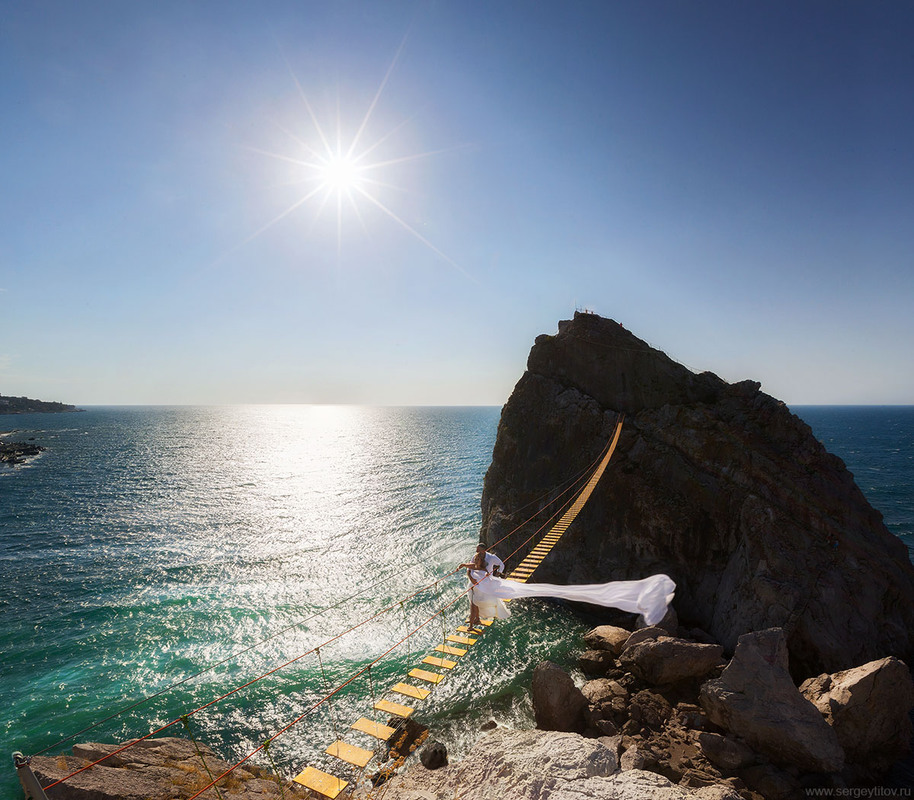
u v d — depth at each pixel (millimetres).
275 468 111250
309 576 42719
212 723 23906
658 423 38344
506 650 29828
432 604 36781
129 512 66500
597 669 27406
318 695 25906
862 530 31219
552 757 16406
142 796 14008
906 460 120562
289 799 16781
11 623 33969
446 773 18469
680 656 24453
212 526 59344
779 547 29734
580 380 43594
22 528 58188
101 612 35656
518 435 44938
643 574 35312
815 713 19766
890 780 20203
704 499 33969
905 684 20172
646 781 15172
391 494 79500
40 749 21969
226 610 36031
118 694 26000
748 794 17953
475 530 56781
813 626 26734
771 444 34375
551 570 39219
